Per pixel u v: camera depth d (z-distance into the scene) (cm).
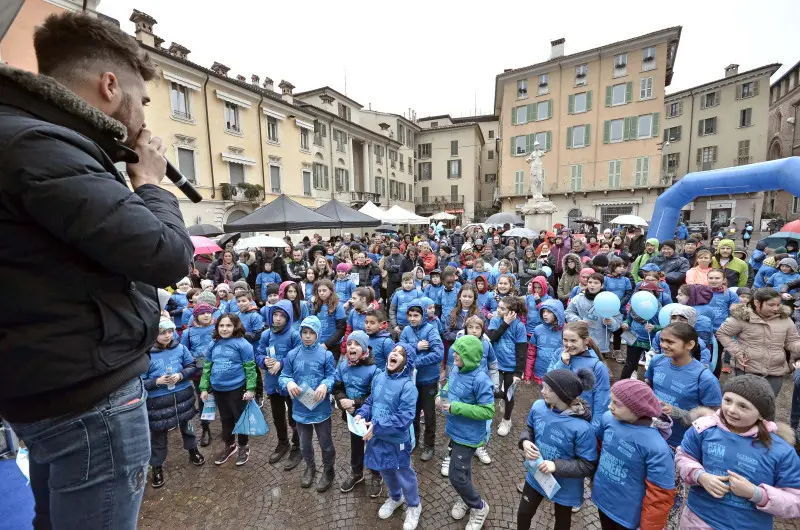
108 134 102
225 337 405
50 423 94
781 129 3058
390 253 1058
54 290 86
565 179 3136
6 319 84
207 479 379
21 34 216
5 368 85
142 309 104
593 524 309
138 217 92
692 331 318
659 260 723
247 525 318
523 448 262
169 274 99
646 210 2902
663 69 2736
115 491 104
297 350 382
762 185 874
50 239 86
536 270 877
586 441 248
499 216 1831
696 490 229
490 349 399
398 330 580
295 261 905
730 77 3175
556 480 255
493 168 4634
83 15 105
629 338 500
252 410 392
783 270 607
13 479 250
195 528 316
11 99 89
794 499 198
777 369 387
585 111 3019
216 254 1060
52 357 87
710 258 598
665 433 233
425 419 408
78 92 103
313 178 2716
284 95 2541
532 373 466
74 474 98
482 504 301
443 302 639
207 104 1953
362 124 3566
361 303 532
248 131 2181
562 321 447
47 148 83
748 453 213
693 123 3434
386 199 3638
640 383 234
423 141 4306
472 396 303
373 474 351
